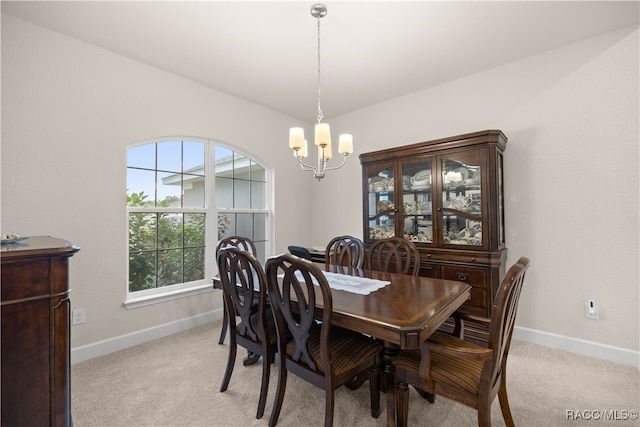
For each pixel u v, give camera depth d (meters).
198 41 2.34
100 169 2.42
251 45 2.39
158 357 2.36
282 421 1.64
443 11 2.00
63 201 2.23
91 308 2.36
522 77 2.64
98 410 1.72
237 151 3.51
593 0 1.90
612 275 2.26
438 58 2.61
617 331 2.24
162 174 2.89
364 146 3.74
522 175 2.64
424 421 1.62
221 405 1.77
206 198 3.21
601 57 2.29
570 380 1.99
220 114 3.24
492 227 2.42
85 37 2.28
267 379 1.67
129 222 2.67
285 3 1.92
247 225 3.61
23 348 1.04
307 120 4.18
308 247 4.00
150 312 2.71
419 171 2.86
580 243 2.38
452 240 2.64
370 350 1.58
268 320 1.94
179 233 3.01
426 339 1.33
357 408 1.74
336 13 2.01
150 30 2.20
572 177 2.42
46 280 1.09
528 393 1.85
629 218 2.20
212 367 2.21
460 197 2.61
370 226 3.19
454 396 1.31
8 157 2.01
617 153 2.24
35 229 2.11
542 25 2.16
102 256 2.42
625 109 2.21
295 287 1.46
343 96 3.41
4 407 1.00
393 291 1.76
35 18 2.05
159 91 2.76
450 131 3.05
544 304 2.54
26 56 2.08
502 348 1.32
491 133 2.40
